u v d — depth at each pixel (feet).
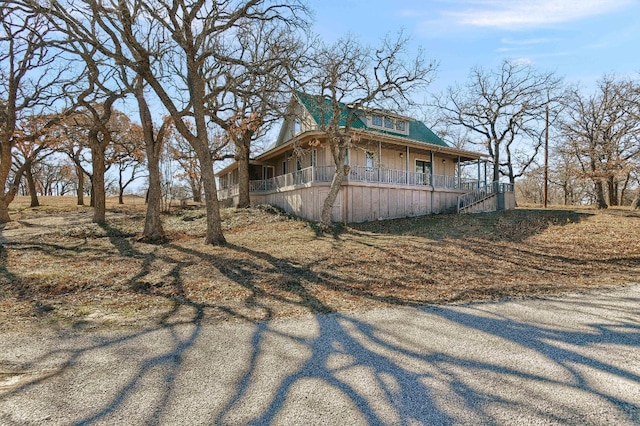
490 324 15.79
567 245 36.04
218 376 10.79
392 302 19.90
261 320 16.66
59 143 59.67
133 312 17.84
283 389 9.94
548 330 14.84
